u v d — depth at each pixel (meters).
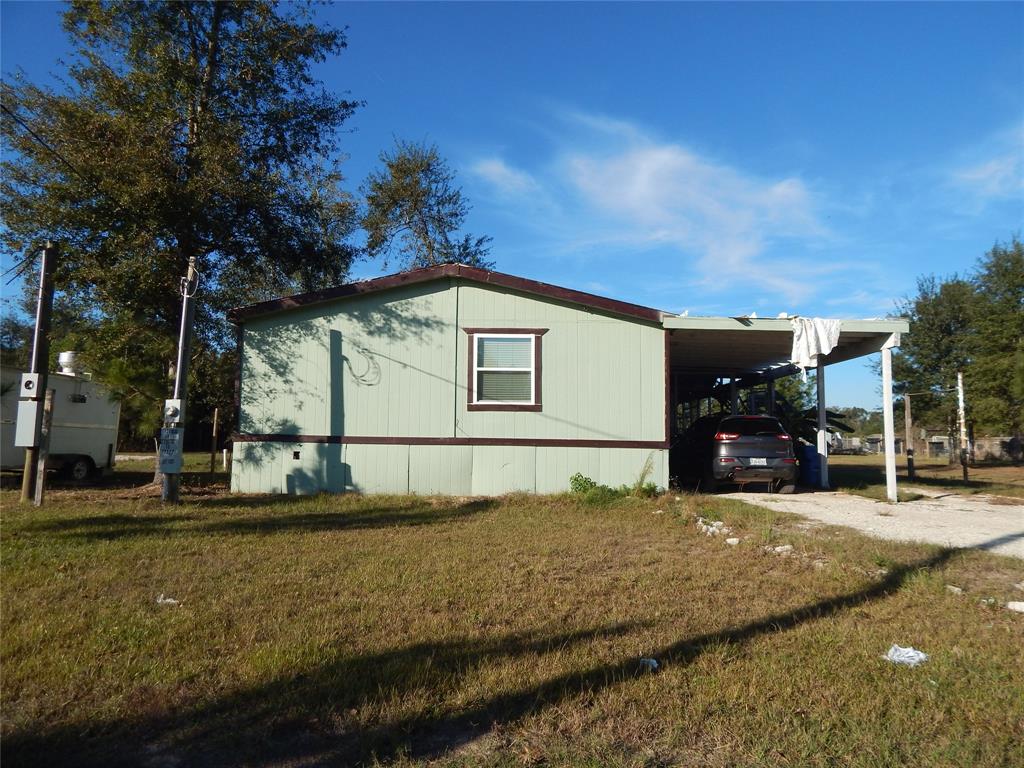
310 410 12.74
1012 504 12.45
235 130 13.23
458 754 3.26
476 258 30.12
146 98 12.66
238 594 5.64
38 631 4.57
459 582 6.20
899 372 31.03
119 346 13.34
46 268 11.19
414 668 4.10
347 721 3.53
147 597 5.53
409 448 12.69
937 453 40.47
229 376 17.25
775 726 3.54
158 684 3.87
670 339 13.96
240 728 3.45
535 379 12.79
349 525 9.26
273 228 14.40
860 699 3.86
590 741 3.39
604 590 6.05
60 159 11.57
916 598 5.82
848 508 11.31
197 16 13.25
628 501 11.71
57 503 11.01
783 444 13.14
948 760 3.25
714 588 6.18
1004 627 5.11
